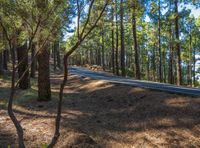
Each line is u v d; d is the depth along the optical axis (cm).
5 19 548
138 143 976
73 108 1431
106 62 8044
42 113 1321
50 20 553
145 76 6097
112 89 1819
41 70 1603
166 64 6019
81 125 1132
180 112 1152
